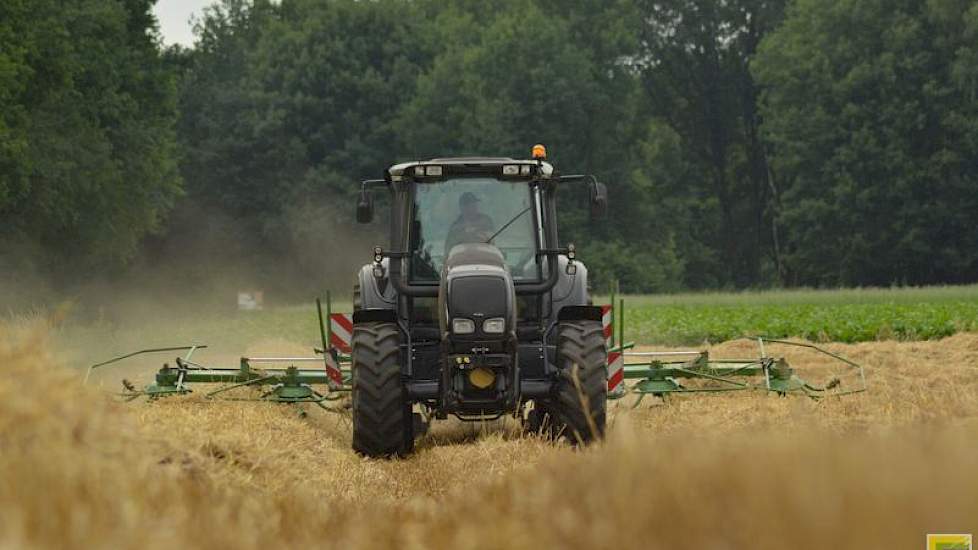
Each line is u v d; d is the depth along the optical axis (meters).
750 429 26.69
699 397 43.16
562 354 36.03
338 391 42.25
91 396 21.52
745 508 13.60
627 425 19.28
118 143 170.50
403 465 33.56
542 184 39.59
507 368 35.47
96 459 17.97
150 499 17.23
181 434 25.25
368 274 41.25
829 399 39.75
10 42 137.12
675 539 13.55
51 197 151.50
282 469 26.08
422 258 39.25
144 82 182.12
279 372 44.28
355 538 17.23
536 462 25.31
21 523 13.67
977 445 16.38
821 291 167.00
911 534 12.52
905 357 62.16
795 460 15.91
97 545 13.77
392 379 35.88
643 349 81.44
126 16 171.38
